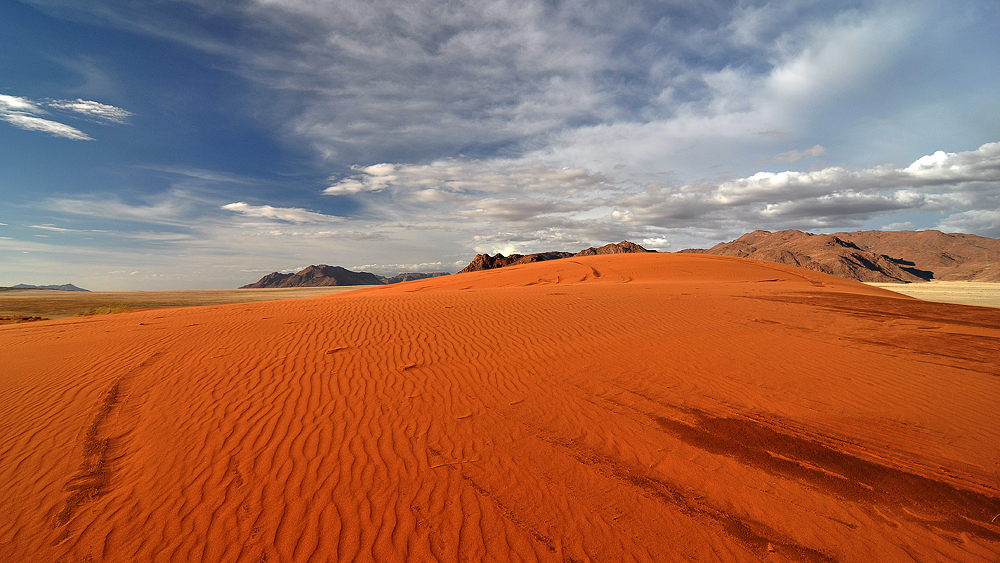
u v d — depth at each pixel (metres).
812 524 4.10
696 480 4.82
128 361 8.82
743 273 33.22
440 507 4.37
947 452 5.22
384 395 7.08
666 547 3.86
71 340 11.04
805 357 8.91
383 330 11.27
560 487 4.71
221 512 4.30
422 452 5.38
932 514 4.16
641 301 16.02
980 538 3.84
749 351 9.38
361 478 4.83
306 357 8.95
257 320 12.82
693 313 13.61
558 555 3.78
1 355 9.75
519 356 9.12
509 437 5.76
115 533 4.04
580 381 7.75
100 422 6.16
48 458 5.26
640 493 4.60
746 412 6.46
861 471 4.89
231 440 5.63
